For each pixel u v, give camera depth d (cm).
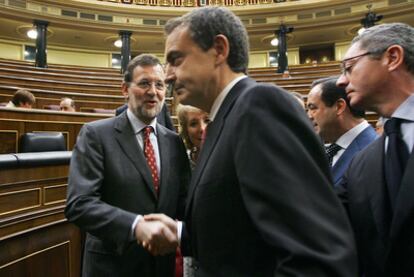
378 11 1053
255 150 58
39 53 1009
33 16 1006
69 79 764
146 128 127
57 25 1059
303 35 1212
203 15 72
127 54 1118
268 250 60
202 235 65
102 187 117
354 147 125
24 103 391
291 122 60
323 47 1303
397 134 74
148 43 1234
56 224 177
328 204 55
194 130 134
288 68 1105
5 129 317
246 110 61
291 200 53
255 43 1266
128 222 95
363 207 77
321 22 1116
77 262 193
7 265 145
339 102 127
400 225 64
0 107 313
